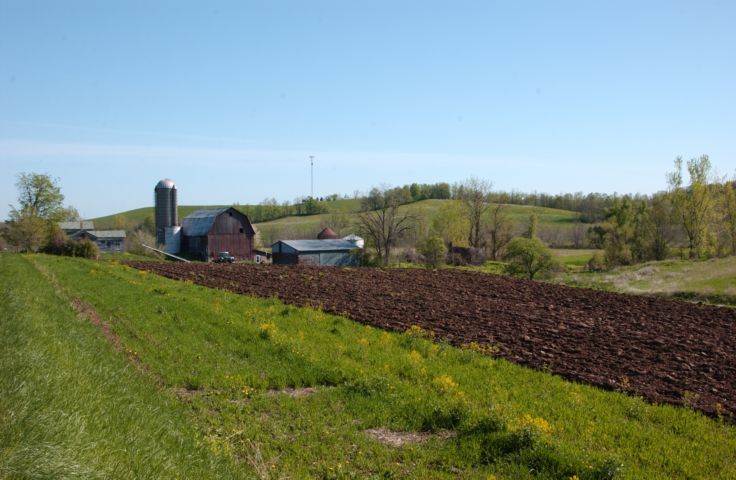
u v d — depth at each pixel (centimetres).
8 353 885
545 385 1241
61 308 1852
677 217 6700
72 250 5744
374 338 1698
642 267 5403
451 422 999
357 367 1337
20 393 677
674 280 4081
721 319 2289
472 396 1157
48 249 5912
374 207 7769
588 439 929
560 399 1145
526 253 4675
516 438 888
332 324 1920
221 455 787
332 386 1241
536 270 4706
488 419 952
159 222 7881
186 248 7838
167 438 775
